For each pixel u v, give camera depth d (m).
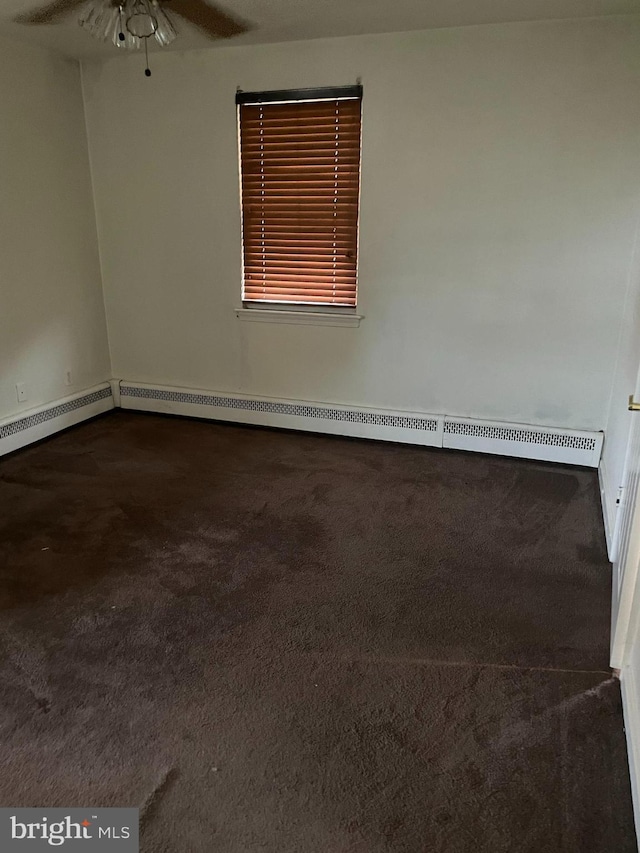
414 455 3.62
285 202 3.64
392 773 1.55
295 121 3.48
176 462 3.49
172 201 3.87
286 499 3.04
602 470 3.21
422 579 2.39
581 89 2.96
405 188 3.37
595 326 3.24
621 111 2.93
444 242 3.38
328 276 3.68
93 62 3.75
